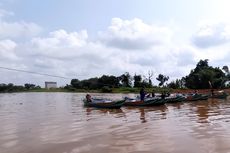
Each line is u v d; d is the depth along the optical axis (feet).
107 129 72.02
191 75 349.41
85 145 55.36
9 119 97.45
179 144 54.24
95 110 125.90
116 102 130.82
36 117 101.45
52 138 62.18
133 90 387.75
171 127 72.74
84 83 473.26
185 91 273.13
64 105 161.38
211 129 67.87
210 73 306.35
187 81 333.62
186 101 171.01
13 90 546.67
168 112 110.42
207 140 56.65
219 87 306.14
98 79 453.99
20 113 118.42
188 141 56.29
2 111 129.49
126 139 59.57
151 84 409.69
